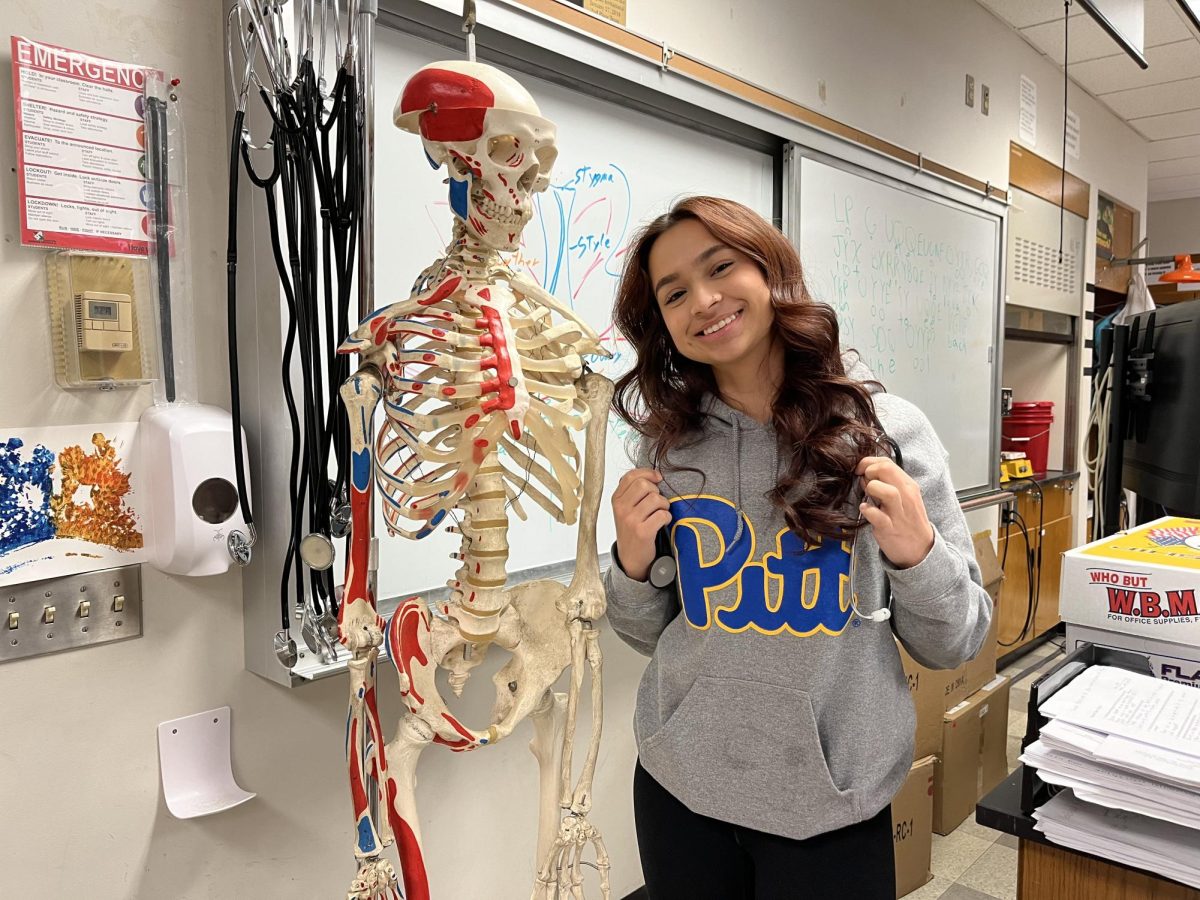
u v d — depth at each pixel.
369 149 1.12
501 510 0.96
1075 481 4.41
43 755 1.10
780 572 1.09
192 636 1.24
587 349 1.01
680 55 1.83
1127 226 5.03
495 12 1.46
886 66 2.66
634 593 1.19
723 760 1.11
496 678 1.02
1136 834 0.85
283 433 1.23
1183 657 1.04
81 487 1.12
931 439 1.17
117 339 1.12
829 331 1.07
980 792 2.60
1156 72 3.99
